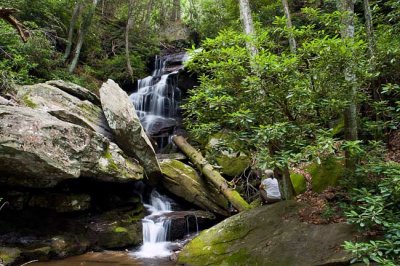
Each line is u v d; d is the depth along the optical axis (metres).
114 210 7.76
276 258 4.62
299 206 5.64
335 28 5.74
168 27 20.25
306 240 4.73
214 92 5.09
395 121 5.77
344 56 4.43
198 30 18.38
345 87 4.79
